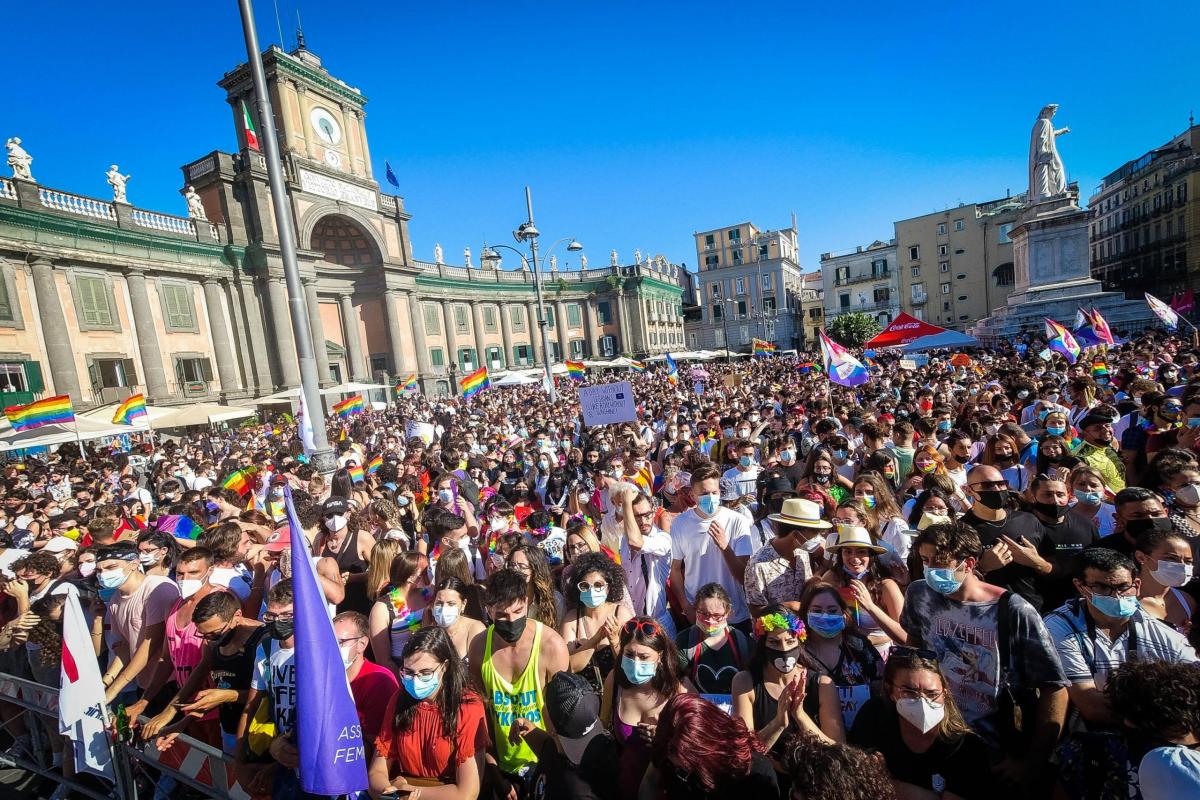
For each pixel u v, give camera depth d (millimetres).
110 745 4406
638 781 3016
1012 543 4105
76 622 4441
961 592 3426
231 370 33969
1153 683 2428
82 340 27062
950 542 3385
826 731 3188
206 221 33156
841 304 82000
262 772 3604
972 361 20797
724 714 2646
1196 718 2297
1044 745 3049
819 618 3500
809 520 4535
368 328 45094
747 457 7738
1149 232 57750
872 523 4555
